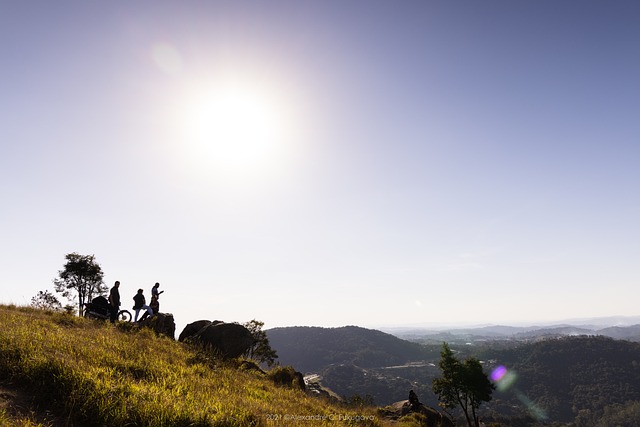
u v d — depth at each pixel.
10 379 6.34
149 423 5.77
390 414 22.83
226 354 18.70
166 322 19.52
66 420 5.43
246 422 7.27
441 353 54.47
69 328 13.22
